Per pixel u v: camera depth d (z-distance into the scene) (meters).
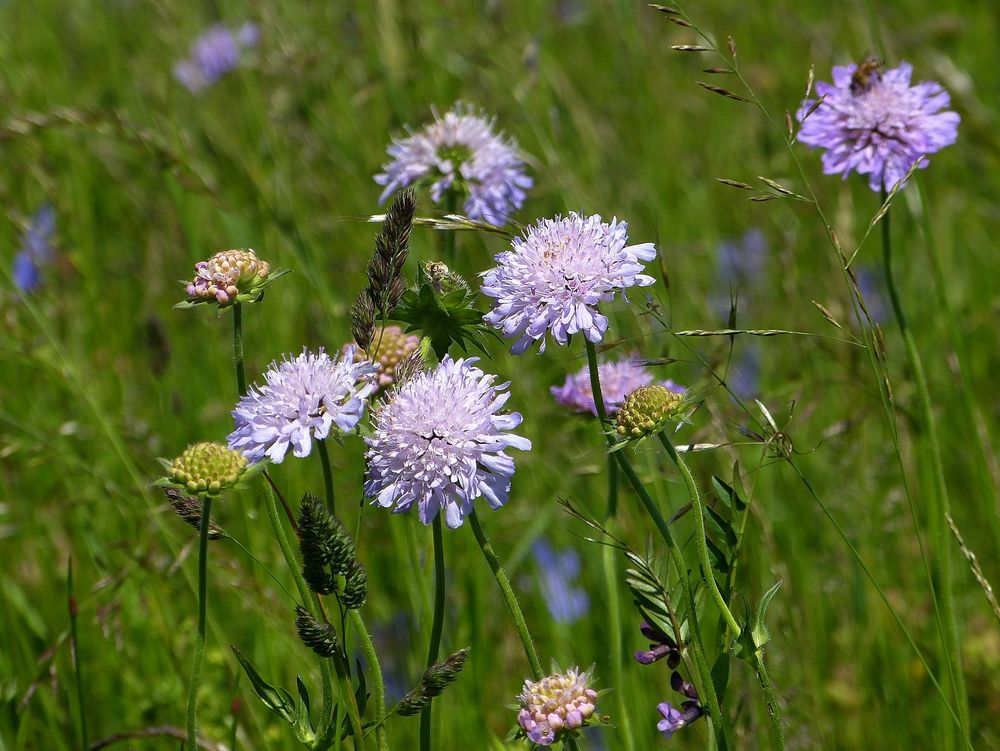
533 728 2.09
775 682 3.23
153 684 3.62
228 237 5.04
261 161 5.11
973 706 3.54
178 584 3.73
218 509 3.88
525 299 2.31
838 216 4.11
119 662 3.69
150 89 5.88
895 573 4.05
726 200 5.49
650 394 2.21
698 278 5.14
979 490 3.95
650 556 2.36
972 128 5.21
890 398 2.71
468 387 2.19
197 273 2.33
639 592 2.32
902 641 3.68
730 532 2.41
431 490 2.14
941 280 3.69
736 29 6.29
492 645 3.79
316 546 1.99
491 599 3.89
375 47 5.08
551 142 4.62
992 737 3.41
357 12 5.23
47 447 3.79
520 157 3.67
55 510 4.09
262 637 3.63
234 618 3.80
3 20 6.66
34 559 4.05
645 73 5.86
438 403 2.13
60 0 6.80
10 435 4.23
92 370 4.54
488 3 5.50
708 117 5.94
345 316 4.30
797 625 3.26
